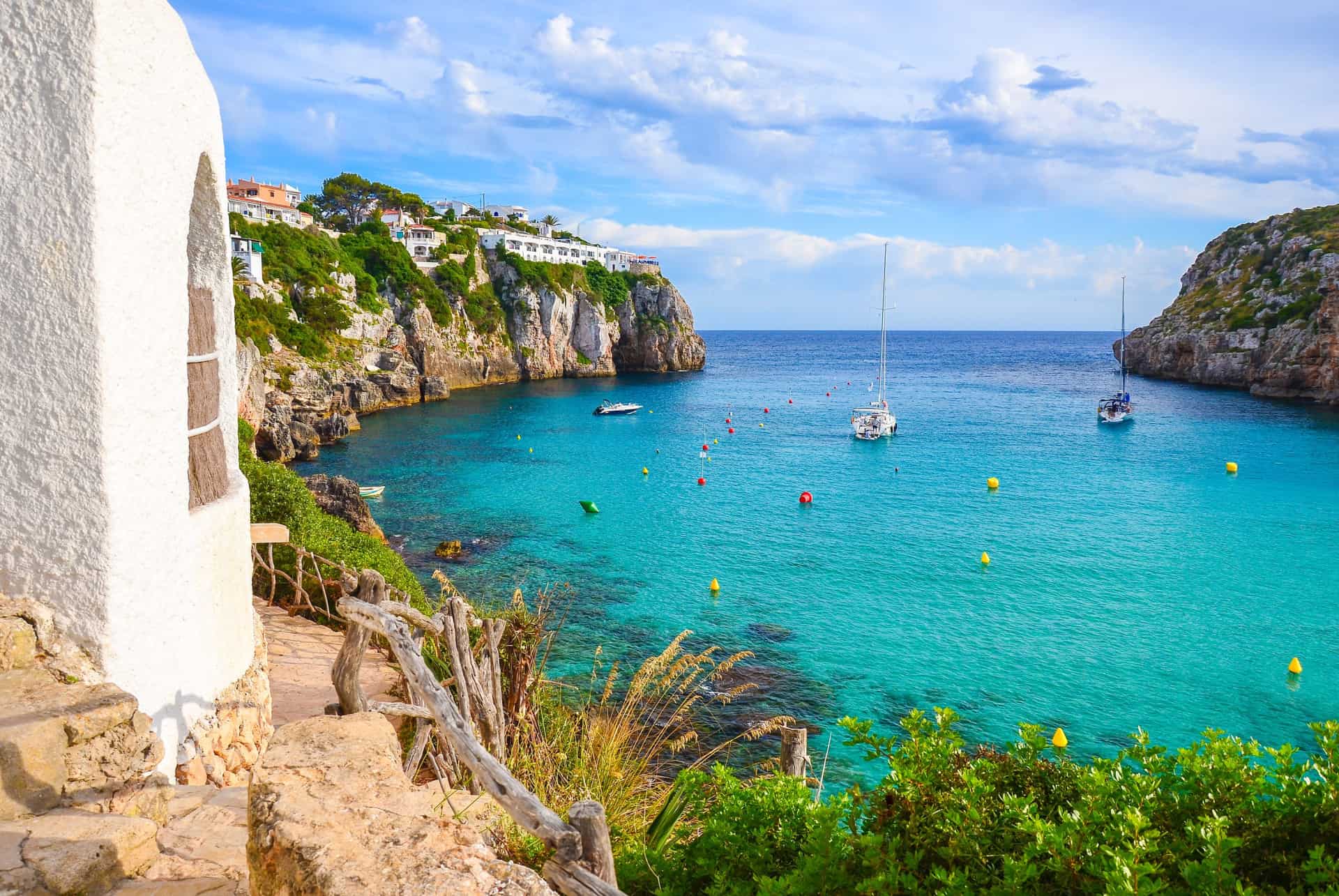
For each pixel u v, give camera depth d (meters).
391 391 78.19
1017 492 42.50
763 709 17.94
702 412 79.38
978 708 18.39
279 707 8.98
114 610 4.36
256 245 70.81
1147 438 60.81
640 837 5.40
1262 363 89.12
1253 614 24.45
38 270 4.17
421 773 7.09
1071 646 21.92
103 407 4.25
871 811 3.69
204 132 5.30
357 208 119.12
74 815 3.80
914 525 35.41
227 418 6.52
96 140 4.12
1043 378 125.25
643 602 25.06
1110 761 3.55
